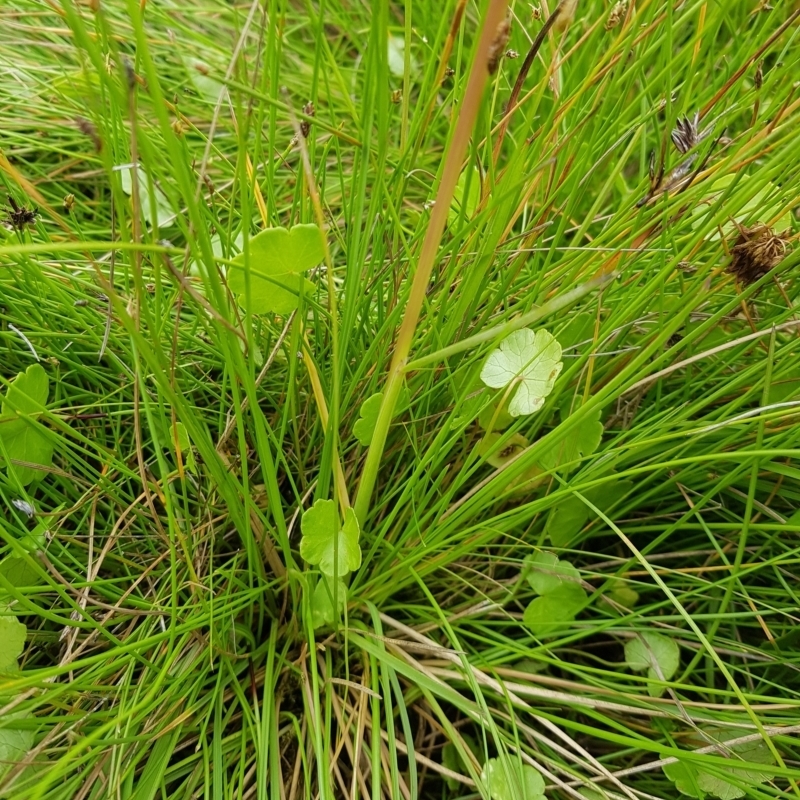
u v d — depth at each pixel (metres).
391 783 0.24
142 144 0.17
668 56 0.26
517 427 0.25
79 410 0.30
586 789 0.27
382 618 0.28
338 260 0.36
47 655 0.27
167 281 0.31
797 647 0.29
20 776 0.23
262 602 0.28
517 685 0.27
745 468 0.26
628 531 0.29
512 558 0.29
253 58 0.43
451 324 0.26
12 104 0.36
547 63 0.32
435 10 0.40
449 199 0.18
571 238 0.35
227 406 0.31
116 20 0.39
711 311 0.29
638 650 0.27
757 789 0.24
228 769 0.26
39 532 0.25
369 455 0.24
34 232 0.33
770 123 0.24
